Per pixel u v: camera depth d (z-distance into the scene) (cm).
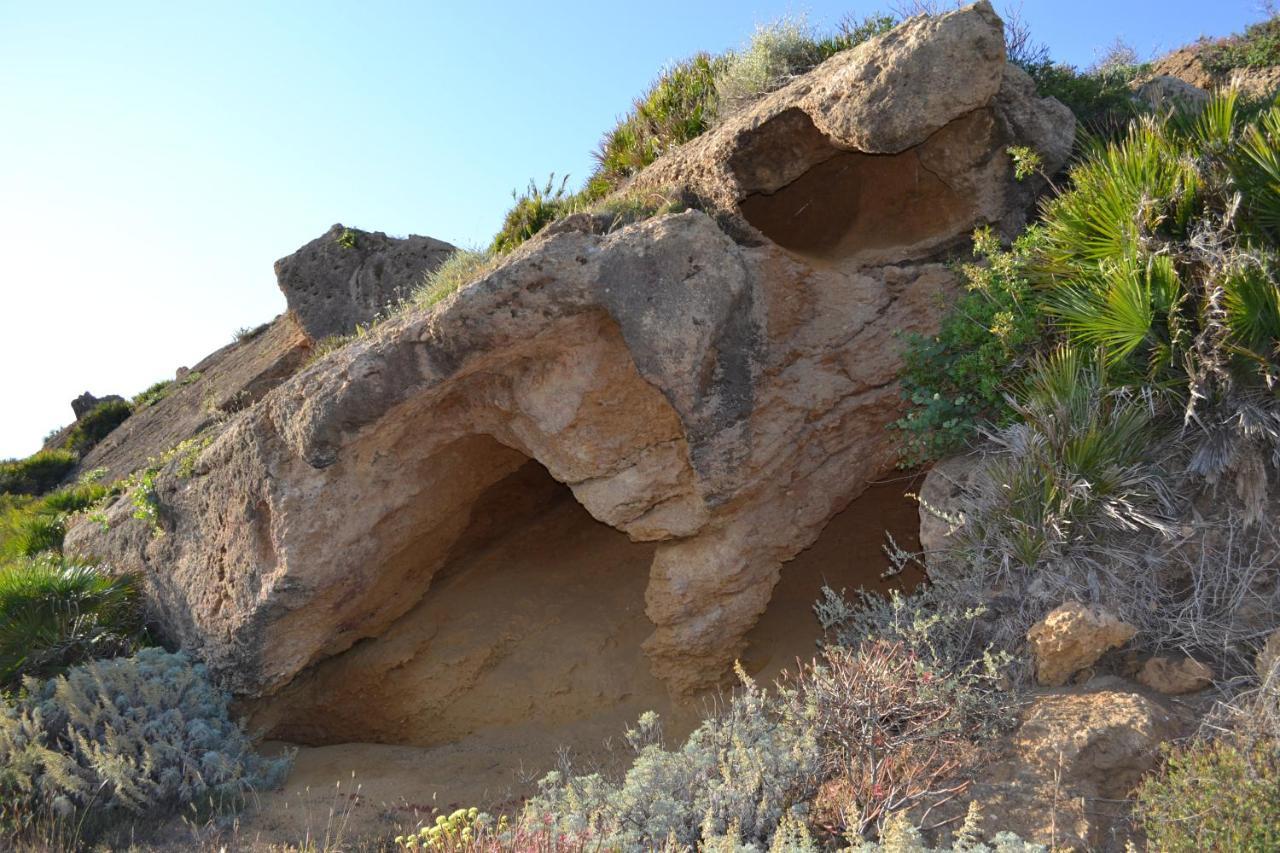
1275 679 439
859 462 726
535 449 714
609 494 696
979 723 495
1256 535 523
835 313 709
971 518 593
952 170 716
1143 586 529
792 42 956
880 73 654
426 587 858
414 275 1683
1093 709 471
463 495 809
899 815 417
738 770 496
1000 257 658
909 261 725
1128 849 388
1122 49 1067
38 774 666
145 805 659
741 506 689
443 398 722
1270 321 546
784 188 801
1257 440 540
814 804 485
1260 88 1109
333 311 1691
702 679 709
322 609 784
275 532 759
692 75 1114
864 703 505
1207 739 445
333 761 764
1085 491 554
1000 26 646
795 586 776
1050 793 438
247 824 634
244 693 807
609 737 727
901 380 704
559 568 871
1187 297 591
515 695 784
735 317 665
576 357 673
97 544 1045
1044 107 720
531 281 647
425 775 709
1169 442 581
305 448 714
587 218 712
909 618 581
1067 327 627
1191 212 610
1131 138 682
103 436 2586
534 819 494
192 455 893
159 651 827
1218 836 377
